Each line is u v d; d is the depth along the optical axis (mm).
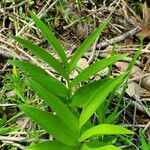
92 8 637
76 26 607
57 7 624
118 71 544
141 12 641
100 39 594
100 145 362
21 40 377
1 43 571
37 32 590
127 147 446
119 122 481
